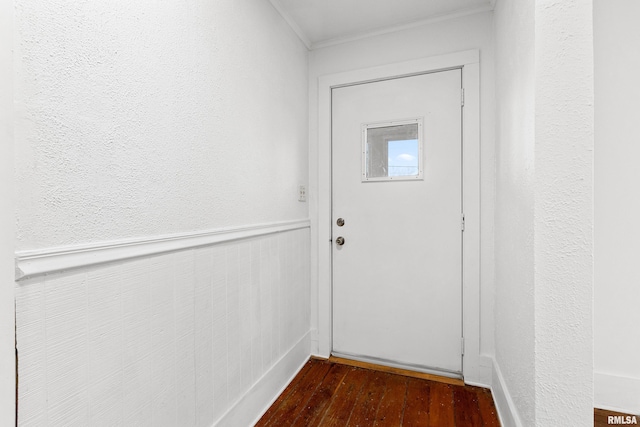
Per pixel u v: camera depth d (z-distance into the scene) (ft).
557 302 3.37
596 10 5.20
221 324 4.27
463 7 5.92
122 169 2.94
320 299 7.17
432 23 6.28
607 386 5.24
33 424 2.25
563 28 3.25
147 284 3.19
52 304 2.37
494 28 5.74
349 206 7.02
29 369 2.22
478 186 5.98
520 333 4.07
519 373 4.13
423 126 6.41
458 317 6.22
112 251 2.83
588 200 3.24
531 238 3.57
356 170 6.95
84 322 2.61
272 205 5.63
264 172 5.36
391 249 6.70
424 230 6.44
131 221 3.04
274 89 5.70
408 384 6.01
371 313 6.87
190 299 3.75
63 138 2.45
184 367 3.65
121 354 2.92
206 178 4.01
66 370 2.47
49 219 2.36
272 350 5.58
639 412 5.08
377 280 6.81
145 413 3.16
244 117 4.80
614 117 5.16
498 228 5.47
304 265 6.92
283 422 4.94
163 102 3.38
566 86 3.26
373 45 6.73
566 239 3.32
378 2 5.74
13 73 2.10
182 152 3.64
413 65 6.37
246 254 4.85
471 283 6.04
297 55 6.65
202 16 3.94
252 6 5.02
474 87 5.97
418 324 6.51
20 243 2.17
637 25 5.06
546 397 3.43
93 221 2.69
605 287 5.25
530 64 3.54
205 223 3.99
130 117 3.01
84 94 2.60
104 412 2.77
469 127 6.02
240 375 4.66
